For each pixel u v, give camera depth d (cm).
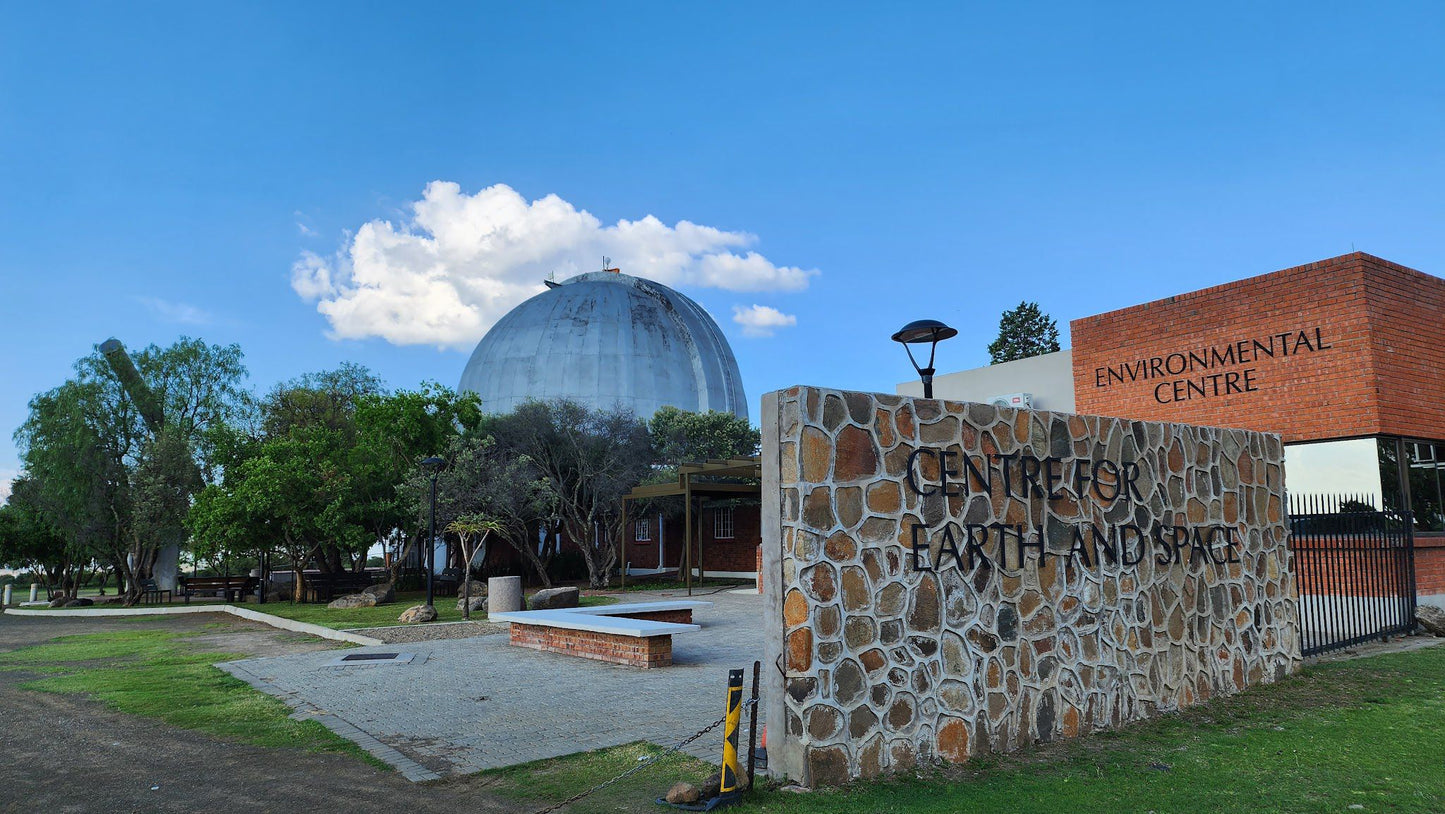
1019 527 722
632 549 3800
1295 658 1015
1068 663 741
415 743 727
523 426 3180
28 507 3212
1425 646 1216
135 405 3175
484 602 2130
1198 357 1772
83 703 933
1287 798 562
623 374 5231
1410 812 535
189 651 1445
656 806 553
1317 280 1596
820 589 594
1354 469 1543
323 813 549
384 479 2770
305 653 1334
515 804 563
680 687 978
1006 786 589
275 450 2627
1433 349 1656
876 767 607
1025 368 2270
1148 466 848
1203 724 780
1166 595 845
